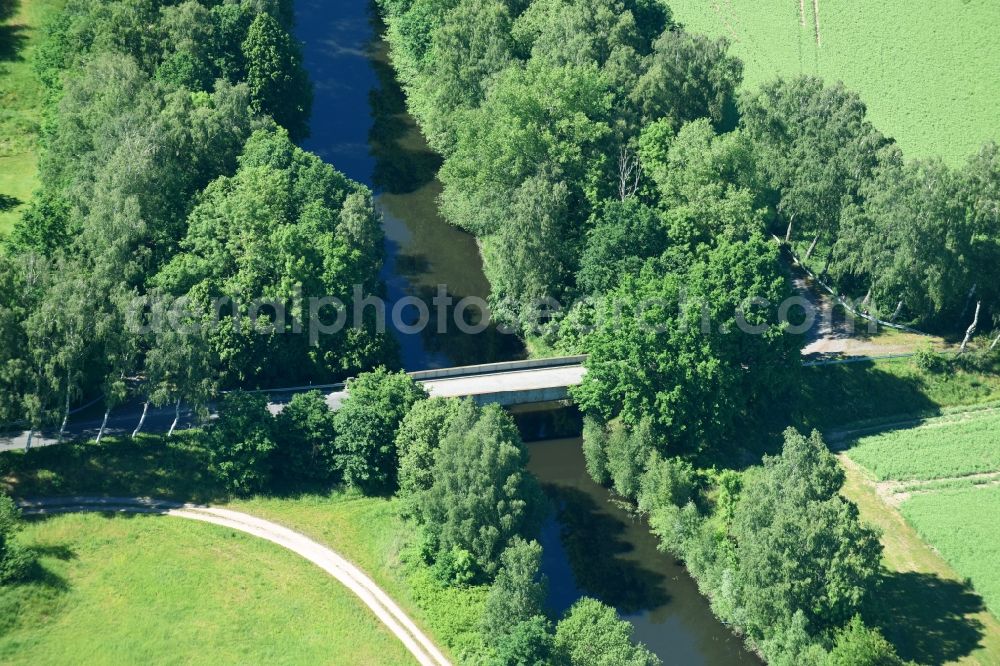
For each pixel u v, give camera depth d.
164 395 152.75
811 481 146.00
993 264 185.88
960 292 188.62
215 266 169.25
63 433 157.62
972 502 164.38
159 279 166.00
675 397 164.00
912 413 180.62
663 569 157.88
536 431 176.38
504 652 131.62
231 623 140.50
